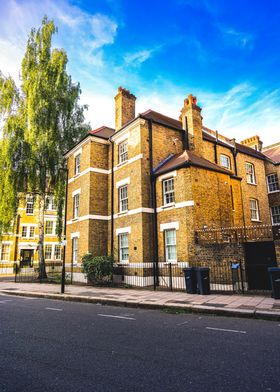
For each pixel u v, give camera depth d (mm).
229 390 3359
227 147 22797
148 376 3773
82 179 20797
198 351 4801
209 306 8617
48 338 5672
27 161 21188
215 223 15773
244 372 3889
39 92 21484
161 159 18422
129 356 4562
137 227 16688
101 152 20828
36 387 3463
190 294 11562
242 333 6008
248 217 22359
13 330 6367
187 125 20234
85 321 7340
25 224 36094
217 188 16578
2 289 15586
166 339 5562
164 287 14562
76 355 4621
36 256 36031
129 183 18062
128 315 8234
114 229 18844
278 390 3346
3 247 34219
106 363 4254
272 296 9836
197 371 3936
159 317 7898
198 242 14328
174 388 3418
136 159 17734
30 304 10703
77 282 18875
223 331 6195
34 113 21062
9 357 4551
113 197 19484
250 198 23281
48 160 21656
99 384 3537
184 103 20750
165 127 19266
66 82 23500
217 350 4844
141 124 18031
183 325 6832
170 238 15883
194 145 19500
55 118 22344
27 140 21047
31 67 22922
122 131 19406
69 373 3887
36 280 20844
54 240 37031
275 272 9812
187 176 15453
